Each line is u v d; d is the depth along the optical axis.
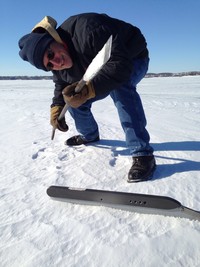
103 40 1.68
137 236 1.28
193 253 1.15
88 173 2.04
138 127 1.92
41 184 1.93
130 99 1.92
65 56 1.81
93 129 2.66
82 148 2.64
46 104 7.32
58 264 1.15
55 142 2.96
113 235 1.31
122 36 1.77
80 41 1.76
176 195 1.62
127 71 1.67
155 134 3.05
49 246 1.27
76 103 1.62
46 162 2.37
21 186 1.92
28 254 1.23
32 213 1.56
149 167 1.89
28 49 1.72
